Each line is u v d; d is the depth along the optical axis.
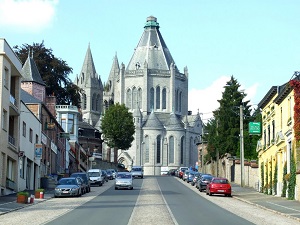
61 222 24.05
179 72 183.62
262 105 57.06
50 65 96.88
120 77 178.88
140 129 171.50
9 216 27.67
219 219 26.12
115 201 39.50
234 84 87.50
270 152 52.25
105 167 120.81
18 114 49.38
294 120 41.12
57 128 76.50
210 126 95.94
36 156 55.41
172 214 28.50
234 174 75.44
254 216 28.84
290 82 40.94
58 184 45.31
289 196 43.34
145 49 185.50
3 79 43.81
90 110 196.88
